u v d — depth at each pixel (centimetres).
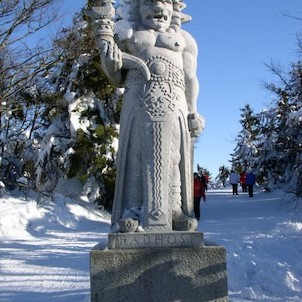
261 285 832
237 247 1101
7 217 1822
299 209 2103
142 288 489
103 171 2270
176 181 547
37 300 780
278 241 1171
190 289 490
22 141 2602
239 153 5009
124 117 552
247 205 2714
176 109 545
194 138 572
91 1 1919
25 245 1452
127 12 584
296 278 871
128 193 546
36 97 2250
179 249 495
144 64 545
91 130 2233
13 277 984
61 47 1834
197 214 2070
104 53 538
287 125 2470
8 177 2475
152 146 534
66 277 980
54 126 2277
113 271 489
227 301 491
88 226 2002
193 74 577
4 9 1705
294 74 2420
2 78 1725
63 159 2214
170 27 584
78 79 2252
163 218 523
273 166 3303
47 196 2086
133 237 502
